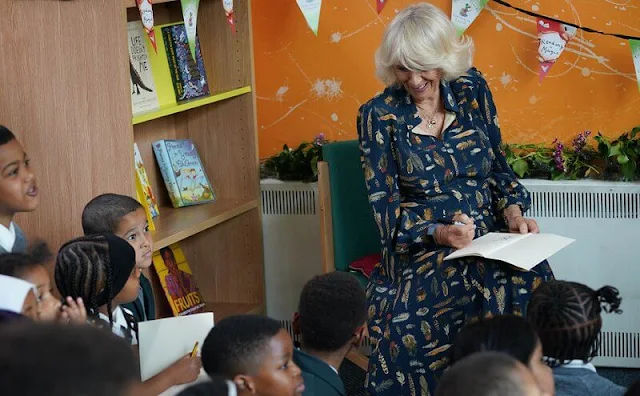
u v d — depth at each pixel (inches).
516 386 58.0
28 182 101.0
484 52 152.0
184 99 142.3
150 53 138.4
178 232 132.3
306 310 92.7
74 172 117.6
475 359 60.4
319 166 137.2
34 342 36.7
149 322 91.7
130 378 37.4
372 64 156.9
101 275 90.3
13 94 116.3
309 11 143.7
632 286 143.8
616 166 145.0
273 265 156.8
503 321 80.4
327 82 159.2
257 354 77.3
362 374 149.0
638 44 140.9
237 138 151.3
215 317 149.9
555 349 87.1
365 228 138.9
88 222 104.7
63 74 115.7
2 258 80.8
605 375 144.5
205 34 149.1
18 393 35.5
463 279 118.3
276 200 154.7
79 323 41.1
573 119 151.2
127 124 115.6
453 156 125.4
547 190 144.2
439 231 119.6
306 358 90.2
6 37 115.3
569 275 145.7
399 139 124.5
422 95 124.9
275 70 161.0
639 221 141.7
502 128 154.0
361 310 93.5
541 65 147.1
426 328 118.6
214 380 54.8
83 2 113.9
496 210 129.8
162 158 146.7
